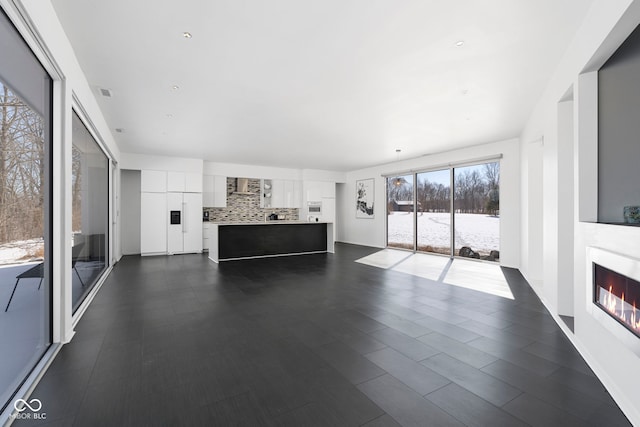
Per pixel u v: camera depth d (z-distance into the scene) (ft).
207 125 16.76
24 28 6.01
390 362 7.43
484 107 14.01
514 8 7.23
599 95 7.79
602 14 6.67
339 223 37.09
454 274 18.01
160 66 10.06
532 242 15.98
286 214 33.60
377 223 31.32
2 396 5.60
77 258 10.98
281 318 10.53
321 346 8.32
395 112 14.65
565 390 6.26
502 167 20.38
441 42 8.69
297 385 6.41
